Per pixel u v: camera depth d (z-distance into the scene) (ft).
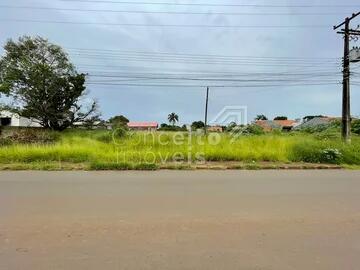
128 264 14.83
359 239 18.34
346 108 76.48
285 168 49.57
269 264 15.01
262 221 21.31
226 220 21.42
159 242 17.52
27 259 15.30
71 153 53.31
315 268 14.69
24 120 201.05
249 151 57.98
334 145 61.77
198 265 14.80
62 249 16.47
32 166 46.65
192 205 25.02
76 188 31.07
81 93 187.42
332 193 29.91
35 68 182.19
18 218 21.34
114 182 34.55
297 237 18.52
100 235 18.45
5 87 177.27
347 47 76.79
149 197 27.55
